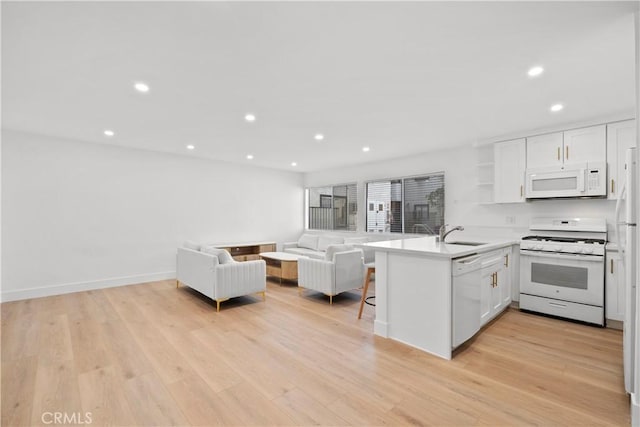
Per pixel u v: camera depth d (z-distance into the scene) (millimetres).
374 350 2539
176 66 2186
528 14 1605
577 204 3623
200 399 1862
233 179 6238
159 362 2328
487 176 4375
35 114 3236
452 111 3096
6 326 3072
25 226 4055
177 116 3293
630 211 1840
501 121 3404
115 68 2213
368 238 5836
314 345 2641
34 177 4109
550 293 3344
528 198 3689
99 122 3525
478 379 2084
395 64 2162
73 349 2551
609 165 3180
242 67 2205
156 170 5199
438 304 2426
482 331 2957
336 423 1651
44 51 1976
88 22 1673
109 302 3951
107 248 4711
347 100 2816
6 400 1844
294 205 7379
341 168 6656
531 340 2736
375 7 1556
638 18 1557
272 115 3252
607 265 3037
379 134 3988
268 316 3438
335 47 1942
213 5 1539
